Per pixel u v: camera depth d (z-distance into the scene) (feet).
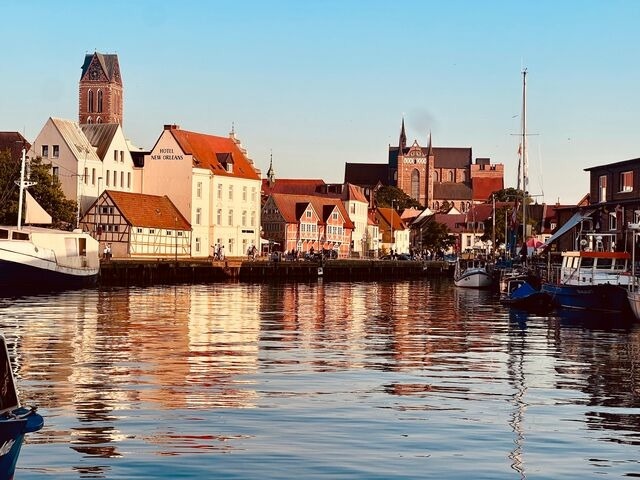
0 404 57.11
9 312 199.52
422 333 169.89
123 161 487.20
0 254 265.34
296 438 79.10
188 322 185.06
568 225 302.25
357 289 362.94
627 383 110.01
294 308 237.45
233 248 524.11
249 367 119.75
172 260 402.11
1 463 54.19
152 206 463.42
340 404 94.32
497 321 198.49
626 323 192.65
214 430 81.56
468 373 117.50
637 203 274.36
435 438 80.02
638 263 223.51
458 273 394.32
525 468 71.10
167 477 67.15
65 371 112.98
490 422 86.74
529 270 291.38
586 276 223.30
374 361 128.16
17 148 464.24
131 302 242.58
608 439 80.59
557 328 180.96
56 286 288.71
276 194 618.85
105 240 436.35
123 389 100.68
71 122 469.16
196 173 492.95
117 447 75.05
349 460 72.33
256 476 67.72
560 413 91.35
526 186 329.31
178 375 111.45
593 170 305.73
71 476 67.05
